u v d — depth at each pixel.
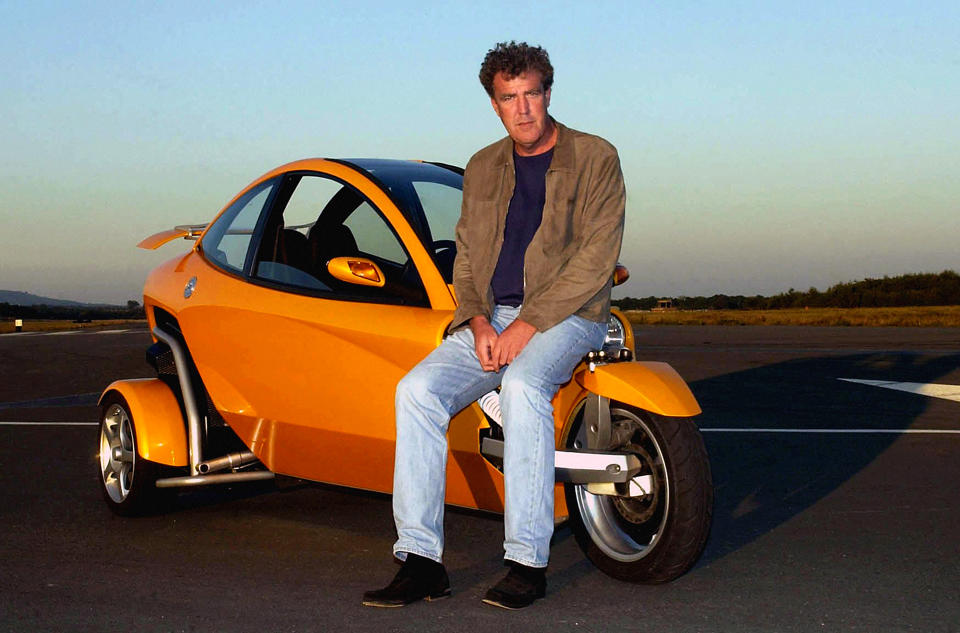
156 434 4.82
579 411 3.93
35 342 24.09
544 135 3.65
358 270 3.81
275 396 4.44
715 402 9.85
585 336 3.60
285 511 5.10
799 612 3.41
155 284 5.38
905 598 3.58
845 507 5.20
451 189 4.57
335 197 4.48
